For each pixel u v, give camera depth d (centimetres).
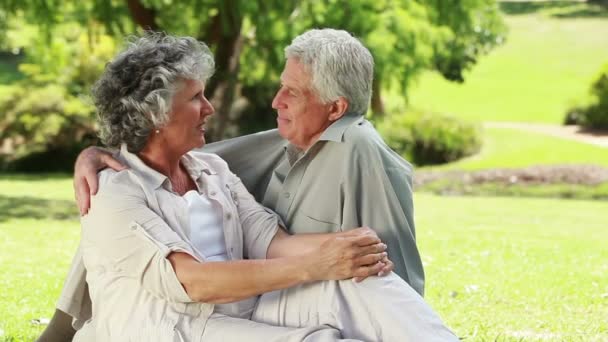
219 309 333
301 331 310
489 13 2359
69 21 1415
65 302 357
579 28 3953
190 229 336
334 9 1299
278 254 353
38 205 1367
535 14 4259
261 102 2016
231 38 1280
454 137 2156
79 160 337
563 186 1797
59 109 2045
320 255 317
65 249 934
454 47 2292
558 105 2945
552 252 941
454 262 851
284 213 369
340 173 352
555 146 2228
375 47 1295
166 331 317
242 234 359
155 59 327
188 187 348
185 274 313
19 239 1004
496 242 1020
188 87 330
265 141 388
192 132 335
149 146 336
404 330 308
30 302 623
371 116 2138
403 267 353
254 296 345
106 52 2078
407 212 356
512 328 557
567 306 634
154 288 319
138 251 318
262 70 1433
